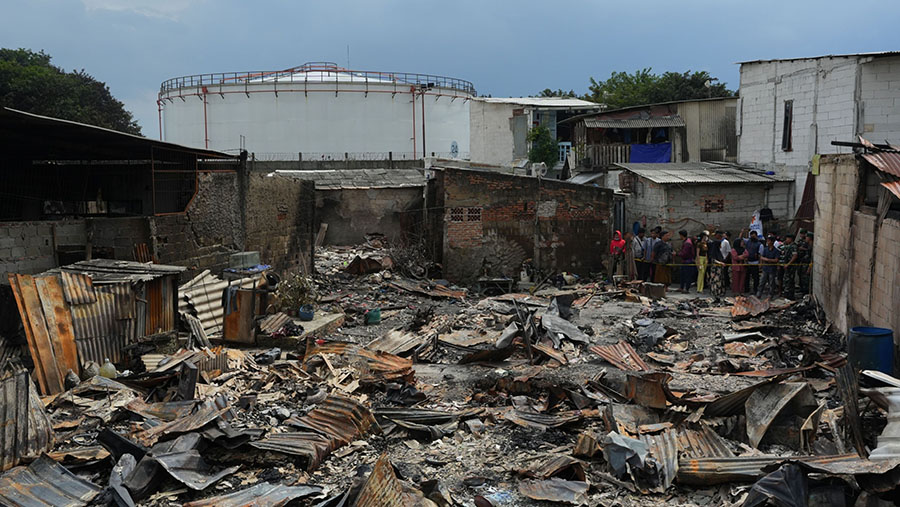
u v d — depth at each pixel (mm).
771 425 8297
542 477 7508
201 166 16438
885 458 6215
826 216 16156
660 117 30516
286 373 11727
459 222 23891
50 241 12117
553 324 14805
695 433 8281
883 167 12016
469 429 9211
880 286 11922
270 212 19547
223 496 6914
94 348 10688
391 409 9742
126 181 16141
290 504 6891
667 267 21844
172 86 47500
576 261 24406
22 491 6762
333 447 8430
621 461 7531
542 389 11070
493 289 23422
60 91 43656
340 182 27547
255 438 8102
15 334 10266
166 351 12031
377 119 45562
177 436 7945
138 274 11734
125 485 6957
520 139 44031
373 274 22719
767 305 17266
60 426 8492
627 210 26391
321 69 47969
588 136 32594
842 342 13797
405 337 14383
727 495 6988
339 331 16250
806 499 6066
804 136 23141
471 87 51031
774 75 24719
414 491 6855
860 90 20781
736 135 29844
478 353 12938
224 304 14039
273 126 44688
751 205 23609
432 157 46250
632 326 15891
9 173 15984
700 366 12484
